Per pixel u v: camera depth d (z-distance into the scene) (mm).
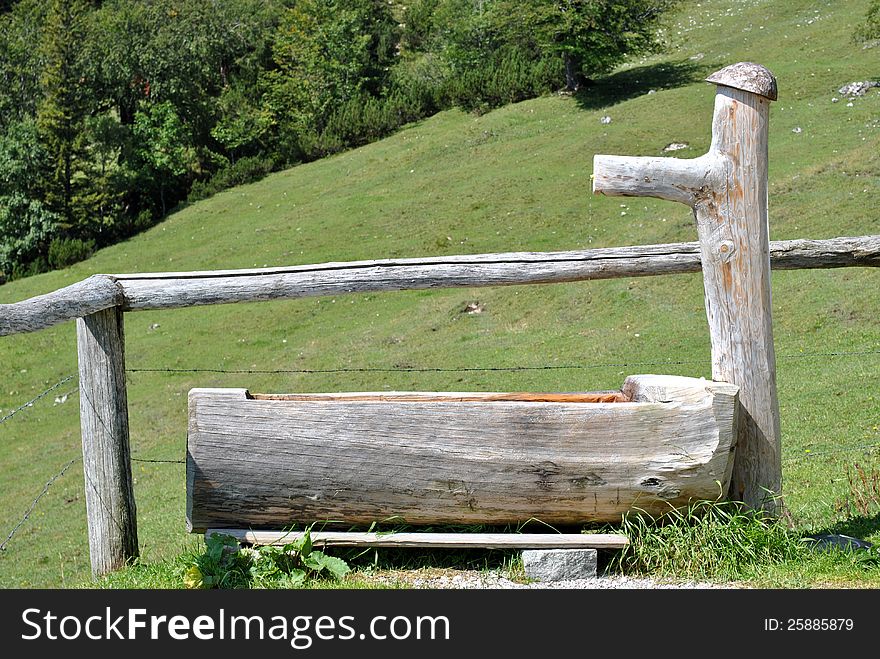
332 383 22203
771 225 24156
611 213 33719
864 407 13062
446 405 5383
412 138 53844
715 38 56625
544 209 35531
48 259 48062
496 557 5664
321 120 62844
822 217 23672
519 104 53344
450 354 22531
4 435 25516
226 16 73812
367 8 78875
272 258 37281
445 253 33312
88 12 70375
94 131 54312
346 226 38969
